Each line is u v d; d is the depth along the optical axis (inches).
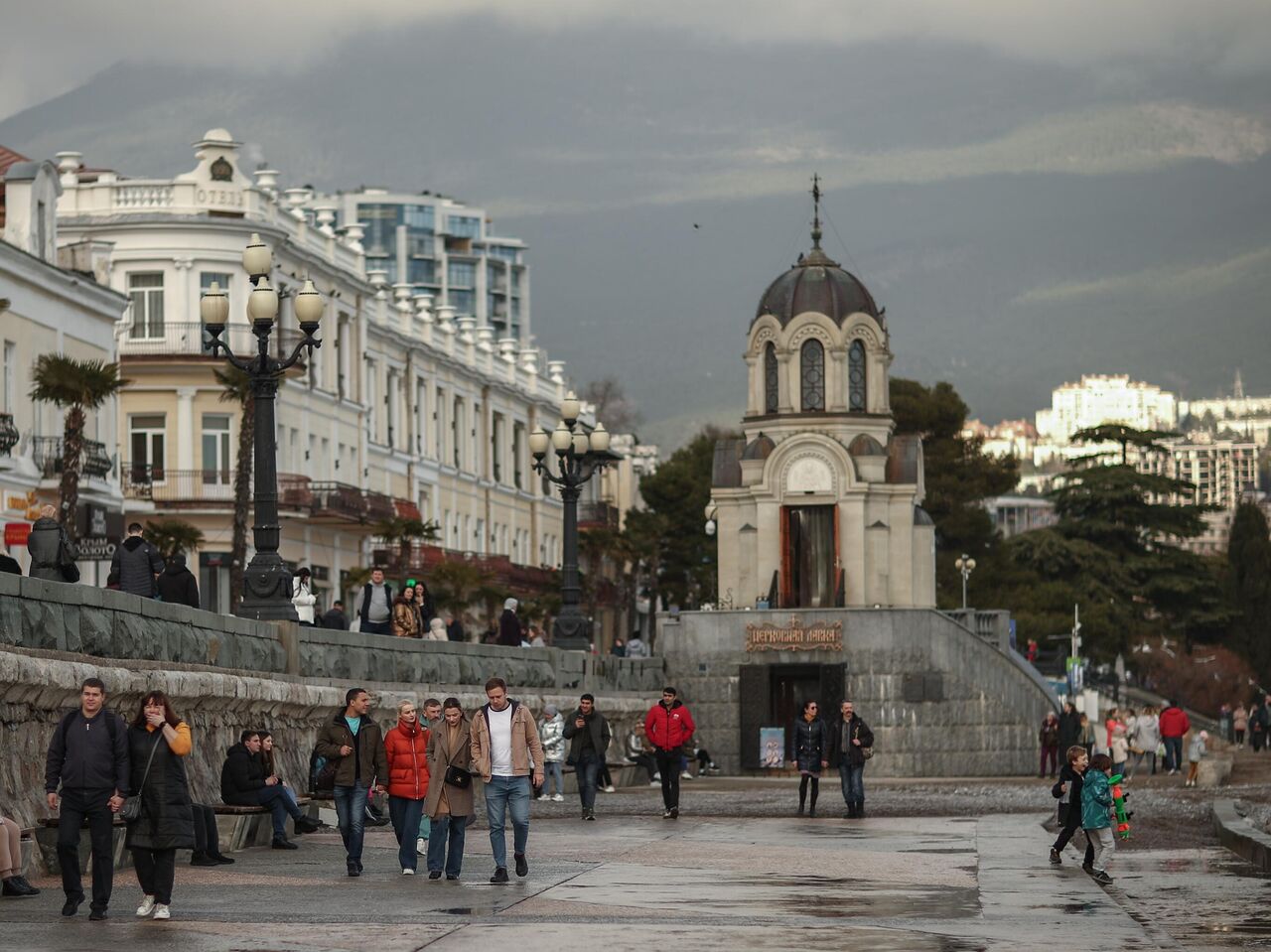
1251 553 5516.7
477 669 1914.4
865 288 3223.4
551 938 808.3
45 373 2134.6
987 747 2886.3
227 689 1270.9
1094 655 5024.6
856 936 837.8
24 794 1002.7
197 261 3112.7
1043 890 1069.1
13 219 2395.4
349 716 1087.0
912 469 3127.5
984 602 4909.0
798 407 3164.4
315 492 3238.2
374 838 1355.8
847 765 1740.9
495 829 1063.6
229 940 780.6
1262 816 1647.4
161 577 1435.8
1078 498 5255.9
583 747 1633.9
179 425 3088.1
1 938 776.9
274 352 3174.2
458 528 4259.4
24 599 1023.0
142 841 839.7
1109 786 1195.9
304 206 3737.7
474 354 4409.5
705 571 5374.0
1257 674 5388.8
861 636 2918.3
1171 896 1071.0
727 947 790.5
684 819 1668.3
